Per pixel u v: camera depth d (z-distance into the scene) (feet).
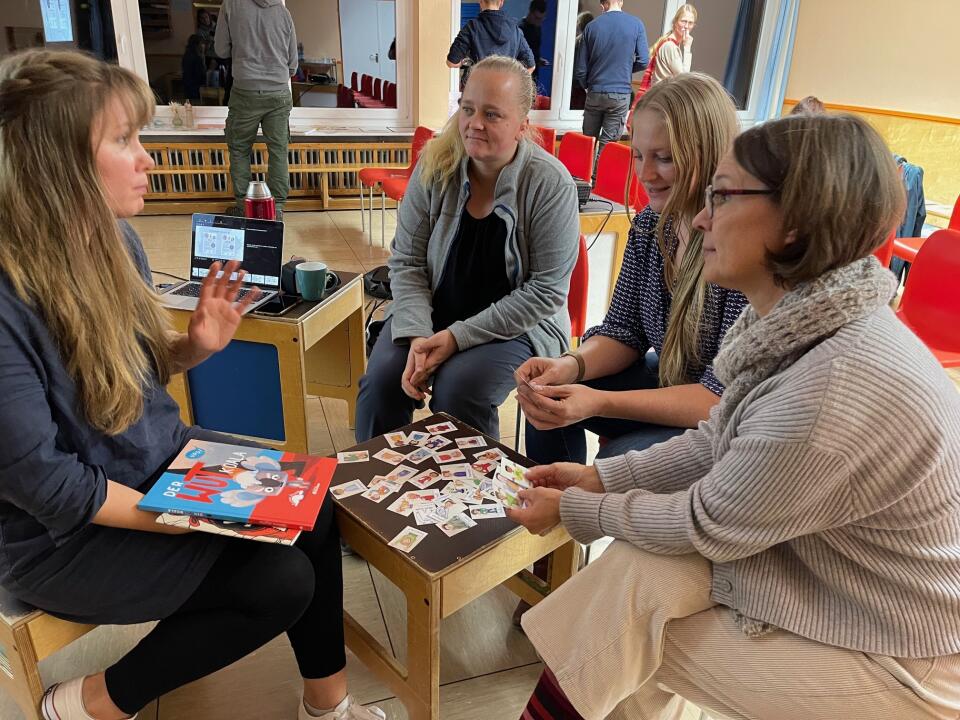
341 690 4.58
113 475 3.92
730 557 3.18
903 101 19.79
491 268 6.75
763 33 22.65
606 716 3.92
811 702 3.13
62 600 3.74
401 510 4.43
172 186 17.80
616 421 5.60
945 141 18.79
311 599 4.14
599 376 5.81
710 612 3.42
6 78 3.25
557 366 5.56
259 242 6.77
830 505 2.90
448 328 6.52
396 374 6.47
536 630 3.54
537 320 6.53
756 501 2.98
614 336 5.80
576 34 20.66
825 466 2.80
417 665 4.27
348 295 7.53
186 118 17.85
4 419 3.22
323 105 19.60
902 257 10.40
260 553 4.00
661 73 18.72
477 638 5.58
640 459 4.00
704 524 3.15
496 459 5.03
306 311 6.66
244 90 16.16
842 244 2.85
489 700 5.04
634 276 5.63
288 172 17.70
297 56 16.63
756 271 3.12
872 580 3.05
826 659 3.09
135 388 3.70
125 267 3.64
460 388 6.23
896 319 2.98
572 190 6.61
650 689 3.81
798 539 3.15
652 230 5.41
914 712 3.02
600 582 3.51
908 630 2.96
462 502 4.53
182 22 17.61
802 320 2.91
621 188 12.22
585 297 7.43
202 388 7.04
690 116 4.62
